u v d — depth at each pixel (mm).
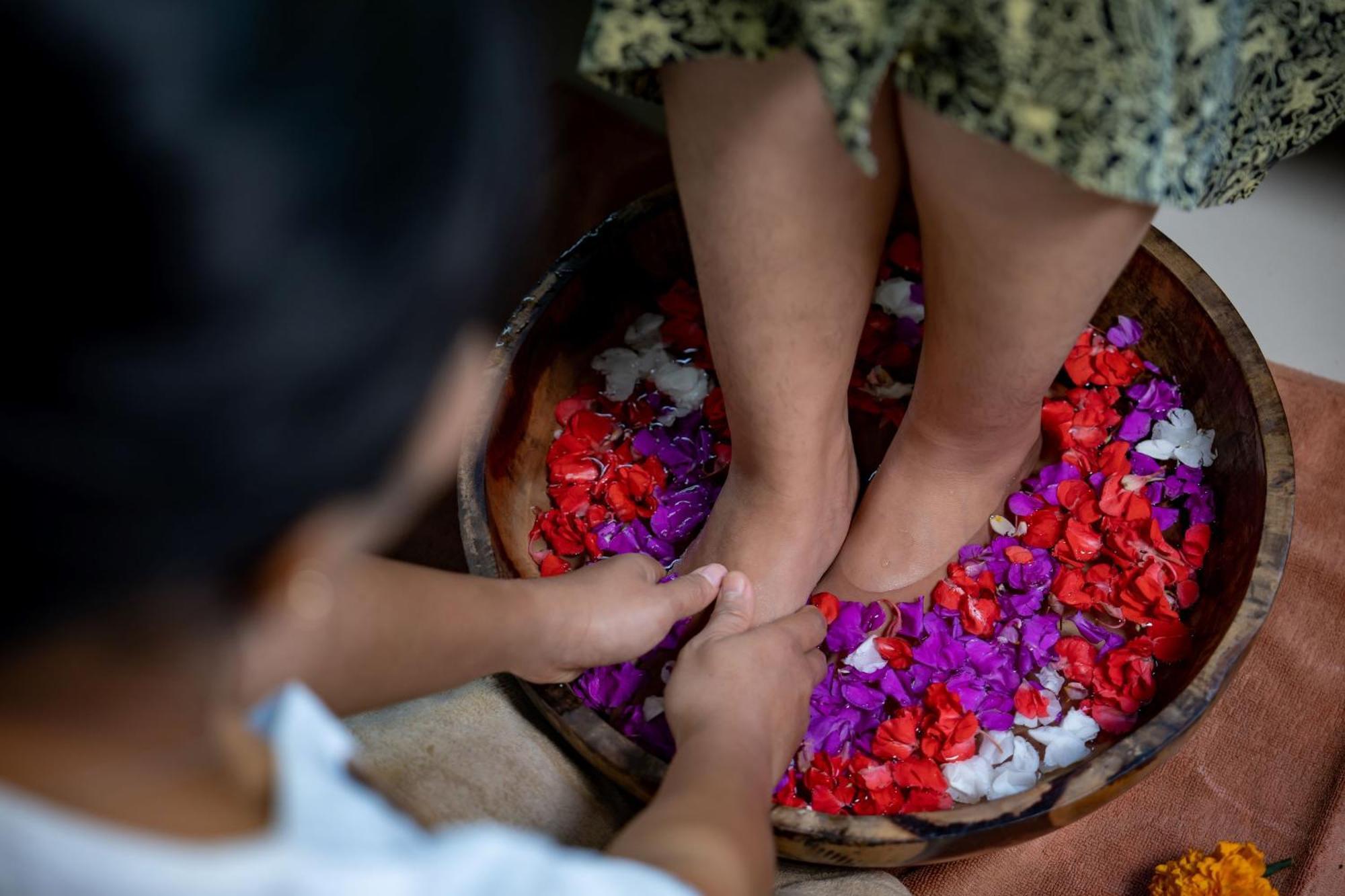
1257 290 1350
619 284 1119
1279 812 975
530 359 1049
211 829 351
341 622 628
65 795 324
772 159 688
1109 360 1090
